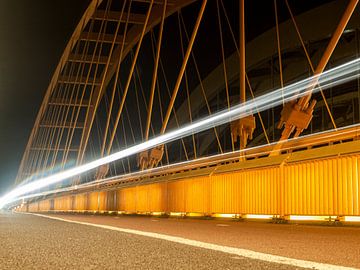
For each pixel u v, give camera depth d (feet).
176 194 71.97
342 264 13.37
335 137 57.36
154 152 125.59
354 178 37.52
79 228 32.19
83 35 181.68
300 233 30.76
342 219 38.29
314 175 41.93
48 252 15.81
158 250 16.75
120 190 102.01
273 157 48.65
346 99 160.76
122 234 25.86
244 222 51.06
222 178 58.03
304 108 79.82
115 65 192.34
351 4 80.38
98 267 12.06
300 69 166.30
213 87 193.26
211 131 208.03
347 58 153.58
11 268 11.76
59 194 183.42
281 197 45.96
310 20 155.84
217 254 15.48
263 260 13.87
